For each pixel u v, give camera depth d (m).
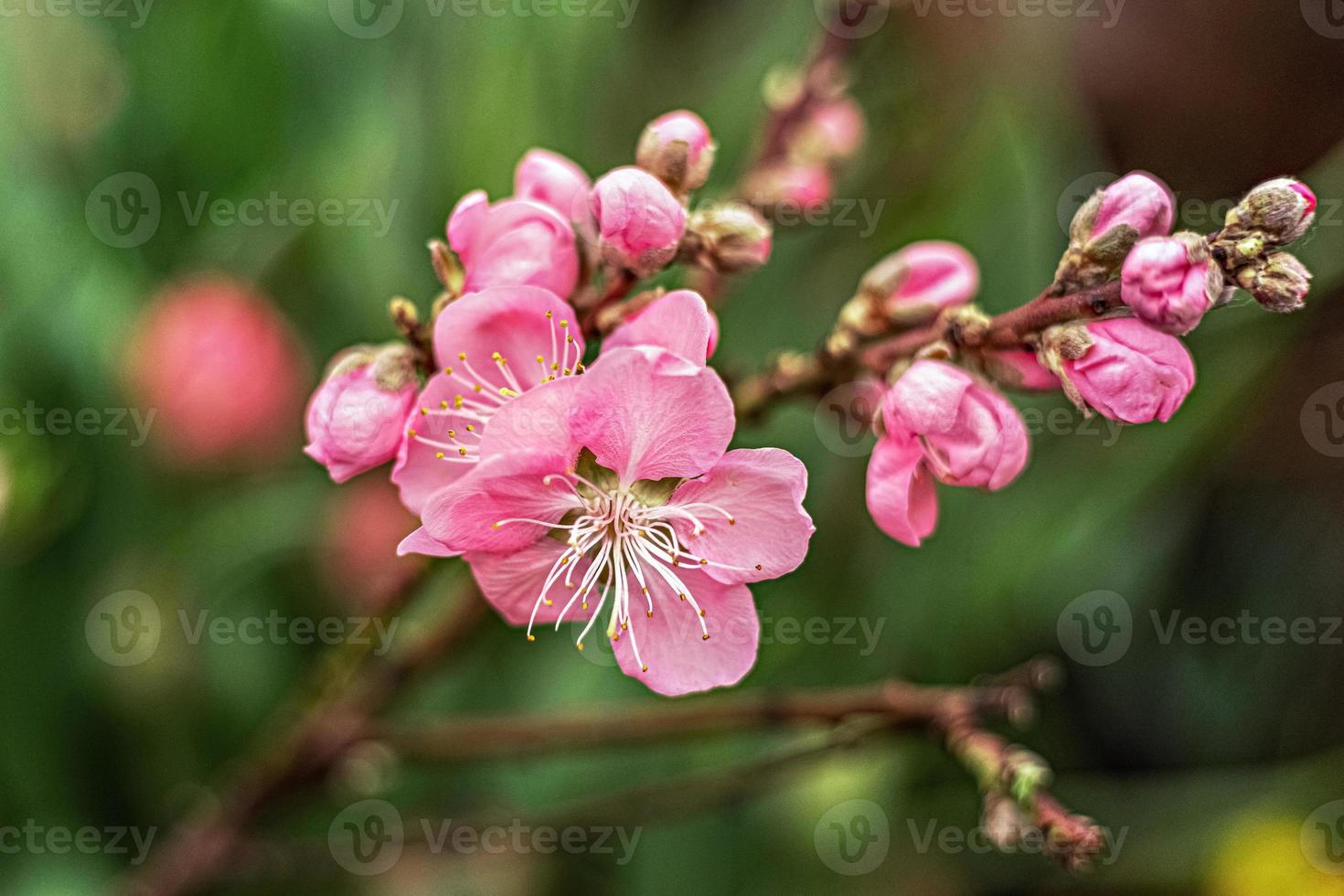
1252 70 0.60
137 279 0.43
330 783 0.38
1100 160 0.60
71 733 0.42
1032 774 0.35
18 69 0.43
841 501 0.44
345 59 0.44
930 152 0.47
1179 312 0.33
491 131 0.43
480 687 0.43
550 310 0.34
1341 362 0.56
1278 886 0.47
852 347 0.36
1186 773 0.51
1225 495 0.56
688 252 0.34
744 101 0.45
